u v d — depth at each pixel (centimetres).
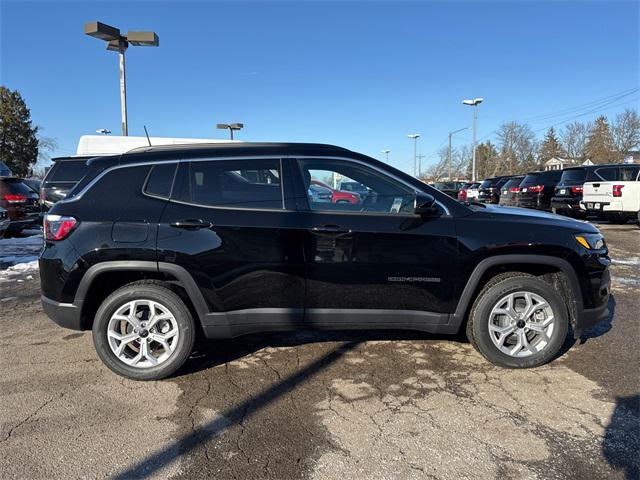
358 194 362
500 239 354
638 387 337
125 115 1433
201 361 389
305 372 366
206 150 367
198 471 246
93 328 350
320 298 354
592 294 366
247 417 300
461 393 330
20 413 306
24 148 5103
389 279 354
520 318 363
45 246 355
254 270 347
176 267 341
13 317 511
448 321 363
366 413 304
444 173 8238
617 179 1313
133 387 342
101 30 1300
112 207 349
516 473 243
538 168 6794
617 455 257
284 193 358
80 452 263
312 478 240
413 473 243
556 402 316
